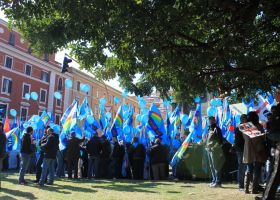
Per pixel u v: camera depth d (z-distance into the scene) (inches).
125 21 223.1
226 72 311.6
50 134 454.3
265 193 259.1
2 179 497.0
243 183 403.5
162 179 536.4
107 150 556.4
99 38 245.9
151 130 559.8
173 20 229.0
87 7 220.5
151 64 295.3
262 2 220.4
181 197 353.7
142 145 552.4
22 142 452.4
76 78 2395.4
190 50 270.5
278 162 255.6
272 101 506.0
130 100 1708.9
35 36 256.4
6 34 1891.0
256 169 361.7
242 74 331.6
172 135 602.2
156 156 533.0
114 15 225.0
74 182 489.4
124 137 597.0
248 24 235.5
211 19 245.9
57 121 2250.2
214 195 364.5
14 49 1923.0
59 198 349.1
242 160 398.9
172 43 266.5
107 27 227.9
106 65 339.0
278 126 263.3
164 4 219.1
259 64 307.0
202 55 268.4
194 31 272.5
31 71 2063.2
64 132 556.1
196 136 522.9
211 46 262.4
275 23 292.4
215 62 278.1
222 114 585.0
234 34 242.2
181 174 524.1
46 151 441.4
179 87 354.9
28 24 255.3
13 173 585.9
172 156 585.6
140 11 218.8
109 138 602.5
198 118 528.7
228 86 350.0
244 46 268.4
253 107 518.6
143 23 223.8
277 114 268.2
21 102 1973.4
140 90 533.3
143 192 391.9
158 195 368.5
